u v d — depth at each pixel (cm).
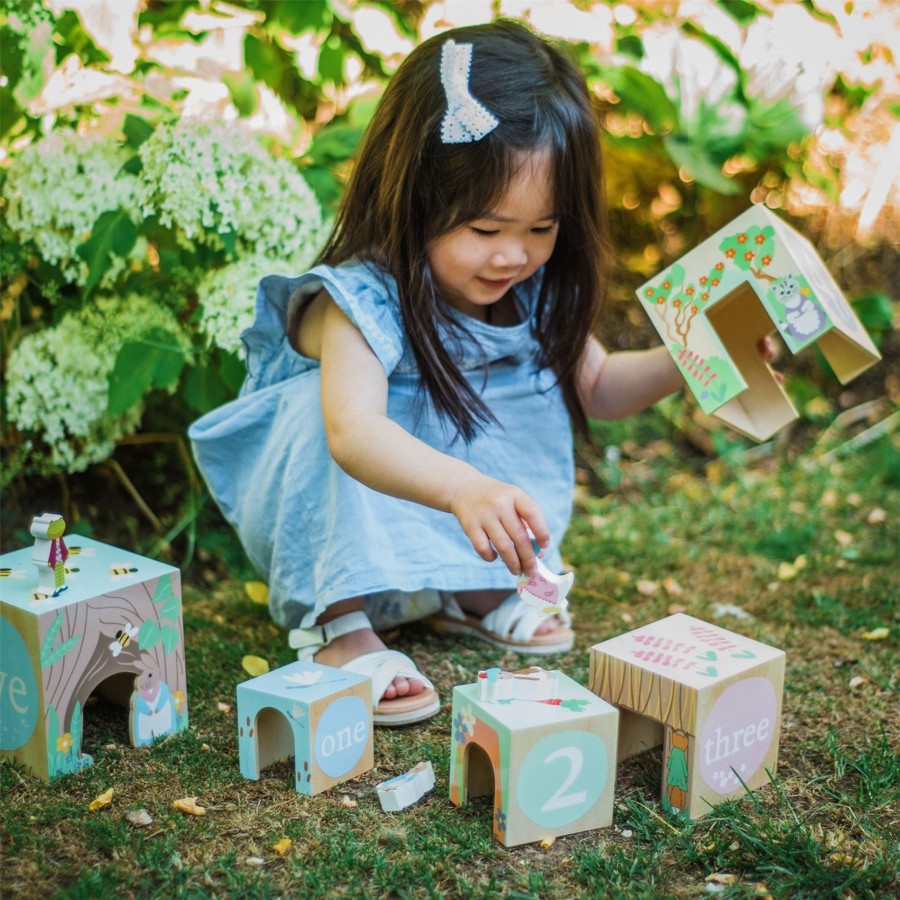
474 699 118
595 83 224
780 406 157
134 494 207
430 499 123
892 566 203
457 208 136
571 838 117
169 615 135
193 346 190
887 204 278
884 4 246
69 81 194
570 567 205
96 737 137
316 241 185
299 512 151
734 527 224
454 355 152
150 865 109
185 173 172
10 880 106
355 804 122
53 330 186
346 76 222
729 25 236
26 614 121
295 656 163
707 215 262
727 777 121
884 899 105
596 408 176
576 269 153
